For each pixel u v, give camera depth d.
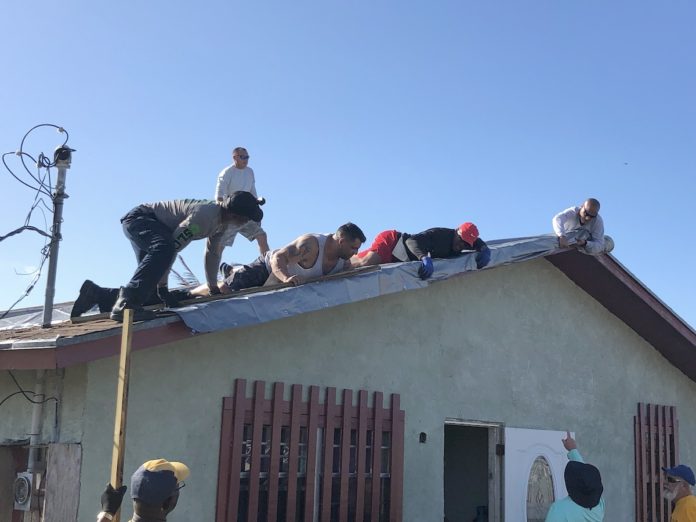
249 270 7.21
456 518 11.84
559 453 9.49
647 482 10.70
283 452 6.82
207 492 6.28
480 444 11.84
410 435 7.89
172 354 6.23
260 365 6.77
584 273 9.94
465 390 8.55
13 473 6.45
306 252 6.95
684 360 11.32
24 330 6.98
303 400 7.02
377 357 7.72
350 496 7.24
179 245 6.01
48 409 5.98
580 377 10.05
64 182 6.72
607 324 10.65
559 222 9.23
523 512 8.91
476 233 8.05
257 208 6.23
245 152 8.81
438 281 7.88
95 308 7.76
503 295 9.23
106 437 5.78
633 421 10.70
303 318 7.16
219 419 6.44
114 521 3.94
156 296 5.97
